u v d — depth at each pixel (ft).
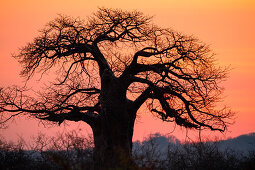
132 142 238.89
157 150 149.59
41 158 196.44
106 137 225.56
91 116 241.35
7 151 209.15
